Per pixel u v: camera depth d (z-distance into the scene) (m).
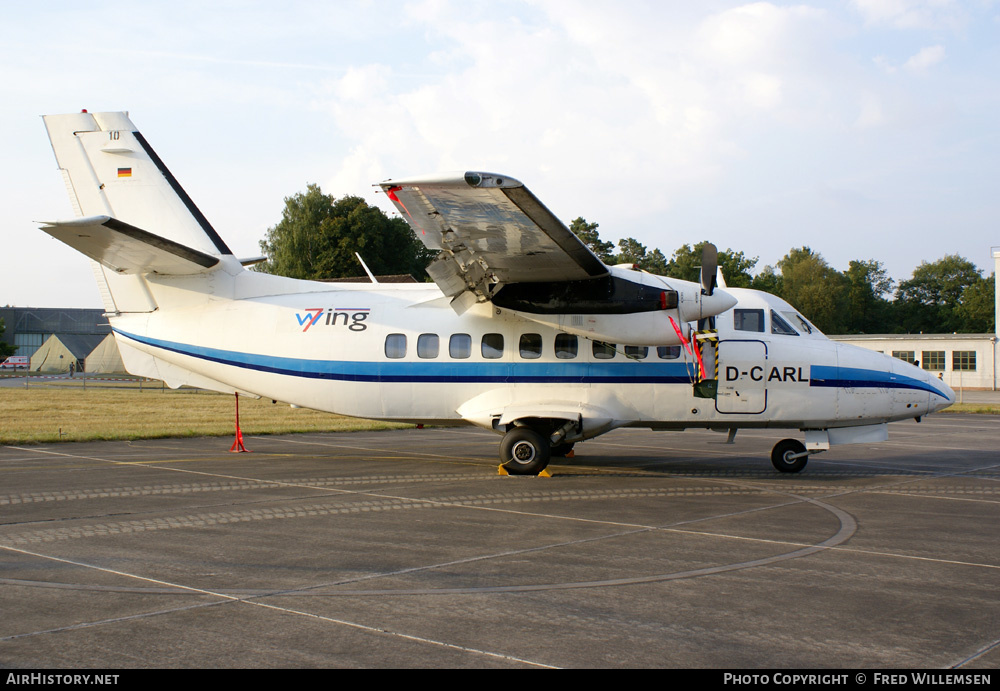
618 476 12.31
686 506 9.58
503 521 8.54
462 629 5.00
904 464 14.36
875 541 7.64
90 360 61.38
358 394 13.34
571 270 11.55
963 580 6.24
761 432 21.50
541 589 5.92
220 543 7.39
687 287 12.11
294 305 13.71
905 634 4.96
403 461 14.16
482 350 13.04
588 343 12.83
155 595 5.68
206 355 13.77
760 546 7.39
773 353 12.64
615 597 5.72
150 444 17.23
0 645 4.66
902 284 97.25
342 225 56.81
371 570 6.43
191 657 4.48
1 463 13.48
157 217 13.80
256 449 16.31
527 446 12.27
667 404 12.73
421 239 10.34
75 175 13.90
